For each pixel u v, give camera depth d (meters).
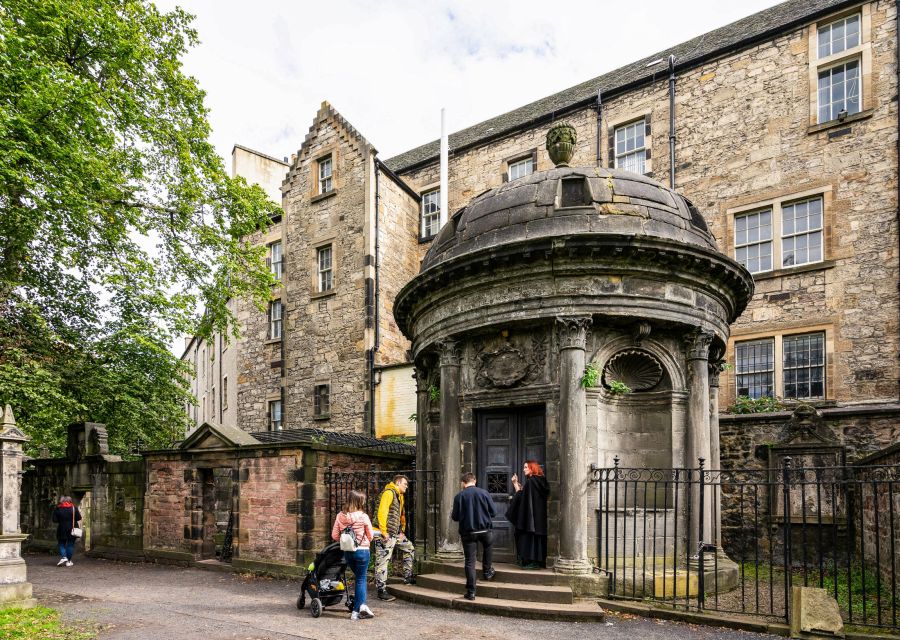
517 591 8.70
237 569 12.93
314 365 21.98
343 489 12.55
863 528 11.25
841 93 16.27
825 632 7.22
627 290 9.69
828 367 15.47
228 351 27.22
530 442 10.44
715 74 18.12
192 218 17.30
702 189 18.00
